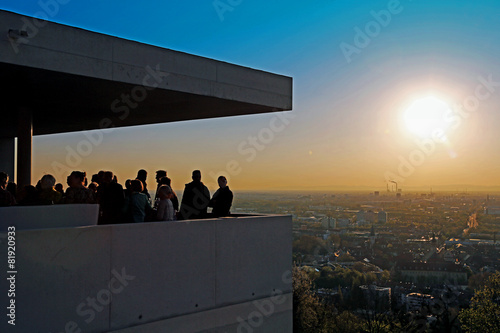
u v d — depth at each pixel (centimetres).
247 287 701
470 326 2228
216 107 862
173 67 694
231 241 680
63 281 497
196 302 627
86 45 602
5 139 1405
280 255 758
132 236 558
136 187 625
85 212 531
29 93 726
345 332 1988
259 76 822
